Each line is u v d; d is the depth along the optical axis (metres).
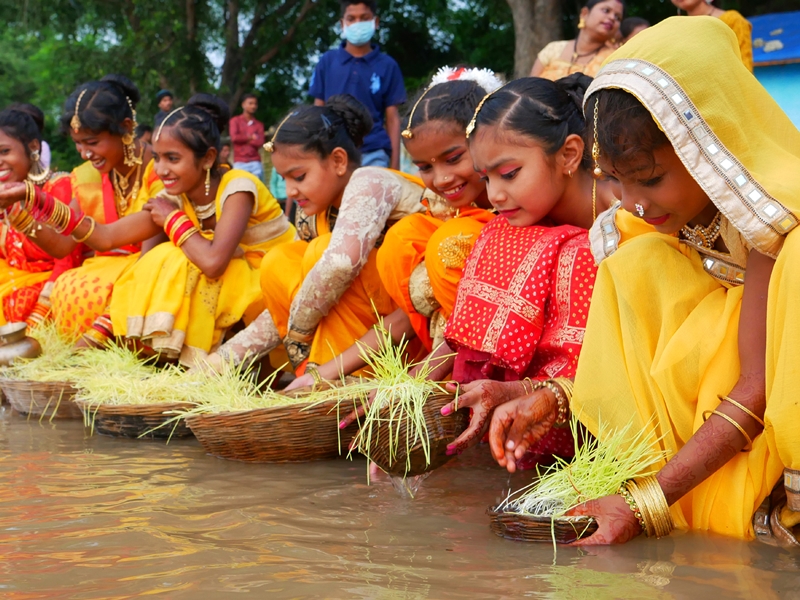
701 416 2.28
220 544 2.16
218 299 4.40
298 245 4.09
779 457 2.14
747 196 2.12
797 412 2.04
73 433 3.69
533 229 2.84
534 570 1.96
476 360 2.84
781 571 1.95
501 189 2.84
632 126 2.16
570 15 16.38
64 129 4.84
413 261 3.41
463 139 3.24
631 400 2.38
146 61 18.44
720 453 2.16
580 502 2.22
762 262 2.21
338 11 20.92
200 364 4.12
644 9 16.55
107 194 4.99
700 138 2.13
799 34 8.51
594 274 2.68
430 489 2.73
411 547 2.14
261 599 1.78
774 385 2.07
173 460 3.16
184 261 4.28
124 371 3.97
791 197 2.11
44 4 20.30
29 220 4.50
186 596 1.80
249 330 4.16
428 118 3.25
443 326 3.32
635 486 2.19
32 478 2.87
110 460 3.16
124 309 4.29
